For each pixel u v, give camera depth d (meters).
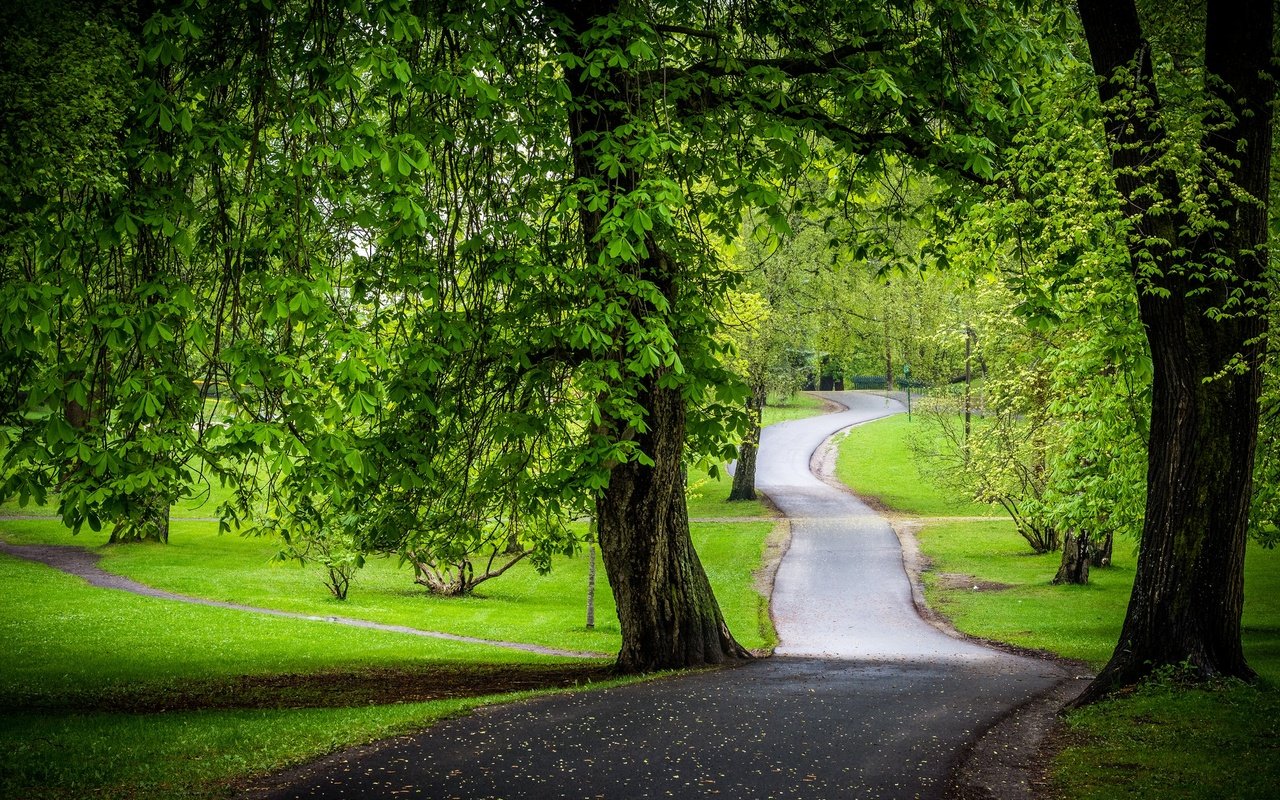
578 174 13.70
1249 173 12.40
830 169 16.72
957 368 39.69
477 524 15.91
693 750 9.51
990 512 46.62
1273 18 13.00
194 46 11.22
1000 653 21.34
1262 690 11.61
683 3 13.52
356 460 10.05
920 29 12.95
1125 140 12.39
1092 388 19.75
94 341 10.11
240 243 10.80
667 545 16.38
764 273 40.56
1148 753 9.41
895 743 10.05
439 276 12.75
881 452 61.50
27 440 9.46
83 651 20.67
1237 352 11.69
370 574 37.22
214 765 8.52
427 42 12.28
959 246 15.59
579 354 13.78
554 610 30.47
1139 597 12.42
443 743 9.55
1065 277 14.31
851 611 28.16
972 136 13.20
